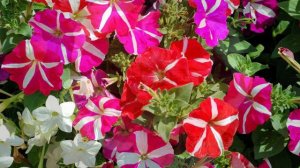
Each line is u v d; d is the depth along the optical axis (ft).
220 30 2.75
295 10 3.15
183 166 2.79
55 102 2.57
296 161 3.10
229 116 2.58
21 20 2.74
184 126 2.54
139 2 2.71
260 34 3.48
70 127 2.61
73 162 2.68
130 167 2.62
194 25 2.88
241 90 2.74
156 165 2.63
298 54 3.29
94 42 2.69
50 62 2.56
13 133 2.68
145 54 2.63
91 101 2.66
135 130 2.66
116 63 2.81
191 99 2.72
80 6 2.65
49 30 2.57
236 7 2.97
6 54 2.79
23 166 2.82
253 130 2.97
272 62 3.35
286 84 3.23
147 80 2.64
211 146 2.59
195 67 2.71
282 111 2.87
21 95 2.70
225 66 3.05
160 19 2.89
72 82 2.72
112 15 2.68
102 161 2.83
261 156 2.93
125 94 2.66
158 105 2.58
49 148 2.77
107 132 2.81
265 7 3.21
